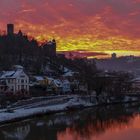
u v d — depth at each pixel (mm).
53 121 162125
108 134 130750
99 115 187375
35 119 167000
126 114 192375
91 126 149500
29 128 142625
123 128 143750
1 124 148875
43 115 178750
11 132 133875
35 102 199625
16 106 181625
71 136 127500
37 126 147500
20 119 159250
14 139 122062
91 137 125688
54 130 138875
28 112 169750
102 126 149375
